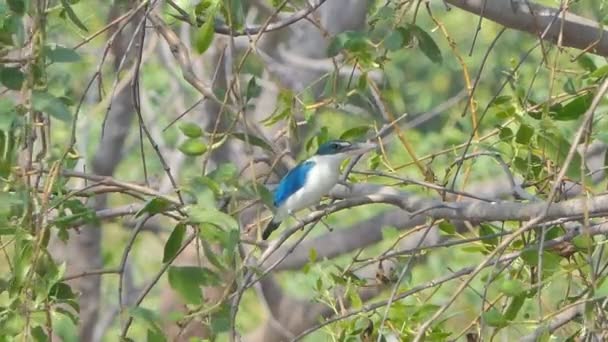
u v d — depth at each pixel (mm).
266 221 11891
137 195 9219
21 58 7965
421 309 9508
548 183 9914
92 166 18375
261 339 19297
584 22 10617
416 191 14375
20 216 8117
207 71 14953
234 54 9094
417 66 22688
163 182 16797
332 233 18125
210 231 7578
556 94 11477
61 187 8523
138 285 21891
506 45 21906
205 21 8906
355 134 10500
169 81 19406
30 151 7836
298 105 11422
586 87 9602
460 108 17266
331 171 10133
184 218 7910
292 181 10242
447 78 22297
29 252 7875
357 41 9516
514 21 10641
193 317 7988
